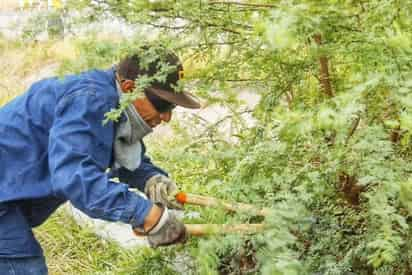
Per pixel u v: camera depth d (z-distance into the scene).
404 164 1.76
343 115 1.46
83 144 2.06
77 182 2.02
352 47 1.71
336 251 2.01
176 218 2.03
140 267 2.36
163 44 1.87
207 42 2.01
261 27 1.44
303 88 2.23
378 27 1.70
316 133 1.89
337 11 1.62
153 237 2.04
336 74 2.15
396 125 1.66
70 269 3.53
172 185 2.43
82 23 1.82
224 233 1.79
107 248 3.53
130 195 2.04
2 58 5.62
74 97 2.10
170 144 3.28
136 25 1.85
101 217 2.05
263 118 2.25
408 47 1.50
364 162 1.70
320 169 1.90
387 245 1.56
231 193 1.90
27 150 2.24
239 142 2.39
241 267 2.23
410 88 1.56
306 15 1.49
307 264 1.91
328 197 2.03
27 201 2.34
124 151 2.26
